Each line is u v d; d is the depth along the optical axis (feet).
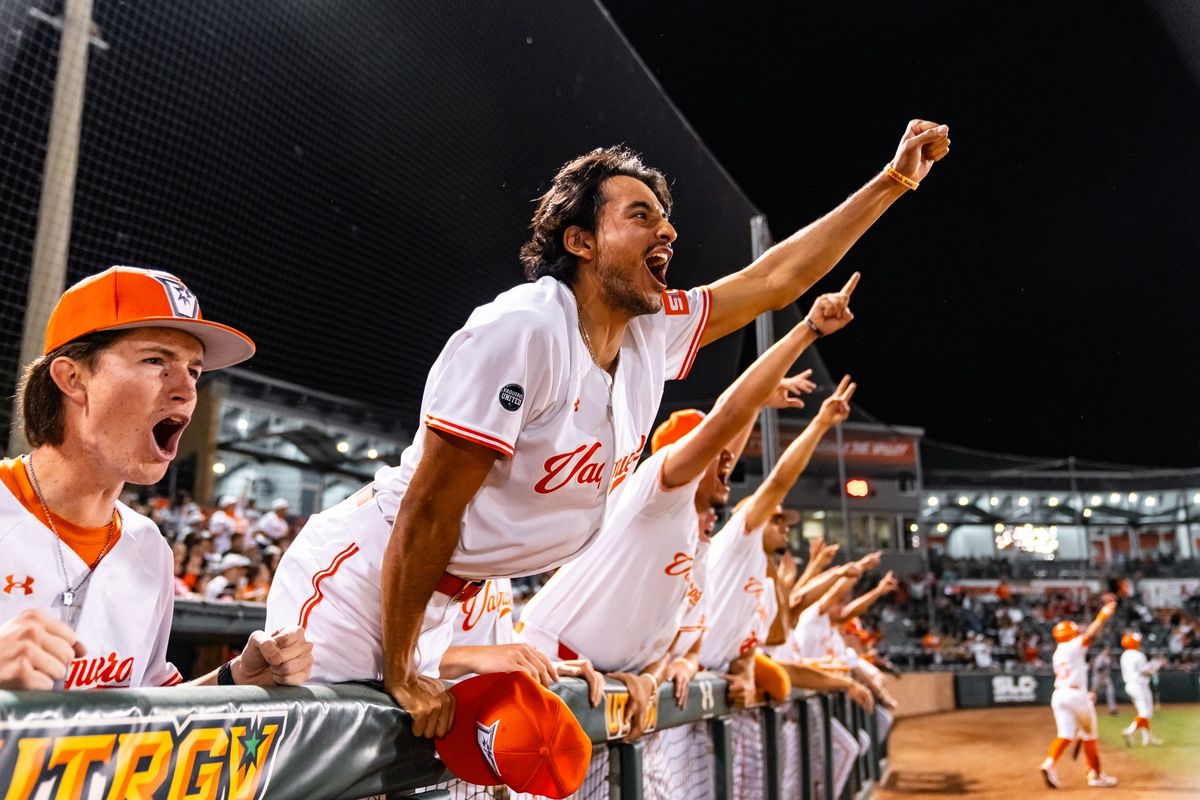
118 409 4.23
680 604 8.39
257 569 22.38
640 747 7.41
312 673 5.05
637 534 7.93
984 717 57.11
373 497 5.34
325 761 3.59
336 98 23.77
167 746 2.75
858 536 82.33
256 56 21.97
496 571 5.15
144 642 4.96
